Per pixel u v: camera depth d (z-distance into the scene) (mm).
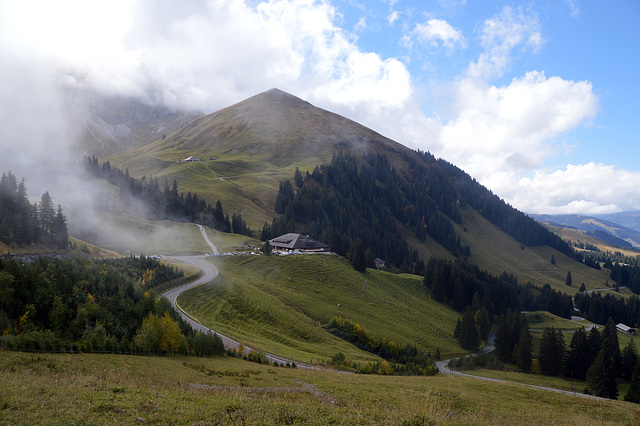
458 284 163750
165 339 47031
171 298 83625
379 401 27531
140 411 14570
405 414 17672
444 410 21984
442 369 97000
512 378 93312
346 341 96750
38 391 15914
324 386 33656
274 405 16828
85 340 40062
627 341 144750
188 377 31328
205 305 86312
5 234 100125
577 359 101500
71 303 48000
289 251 158375
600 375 81375
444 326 135625
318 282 132500
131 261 89375
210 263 126125
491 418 24250
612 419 37188
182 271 101625
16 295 43344
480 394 41188
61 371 24844
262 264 135750
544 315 169125
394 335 112000
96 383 19109
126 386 18938
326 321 105750
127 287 62188
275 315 92938
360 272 153125
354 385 36656
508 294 178125
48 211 115750
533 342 134375
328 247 171125
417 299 154625
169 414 14445
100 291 57312
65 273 56938
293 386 32406
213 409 15430
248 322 85938
